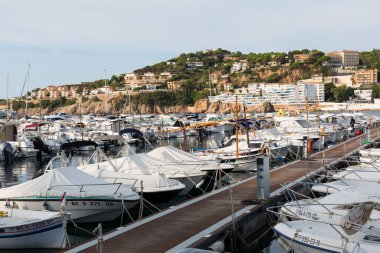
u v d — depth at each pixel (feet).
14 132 143.64
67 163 72.49
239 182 66.18
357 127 168.66
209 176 73.05
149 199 59.57
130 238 39.29
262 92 492.13
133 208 57.72
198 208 49.70
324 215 41.06
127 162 68.74
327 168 71.87
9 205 51.13
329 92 517.96
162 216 46.50
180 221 44.42
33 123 180.04
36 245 42.86
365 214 36.94
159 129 181.06
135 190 58.80
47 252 43.29
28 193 51.75
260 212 49.44
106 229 52.90
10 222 43.93
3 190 53.36
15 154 128.77
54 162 104.73
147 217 46.21
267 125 172.65
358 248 31.94
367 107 405.80
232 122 195.11
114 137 112.98
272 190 59.31
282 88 476.54
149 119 229.86
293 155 108.68
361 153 85.97
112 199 51.88
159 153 75.31
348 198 43.37
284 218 43.70
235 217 45.29
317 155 96.63
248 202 51.24
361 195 44.09
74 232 52.34
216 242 39.78
